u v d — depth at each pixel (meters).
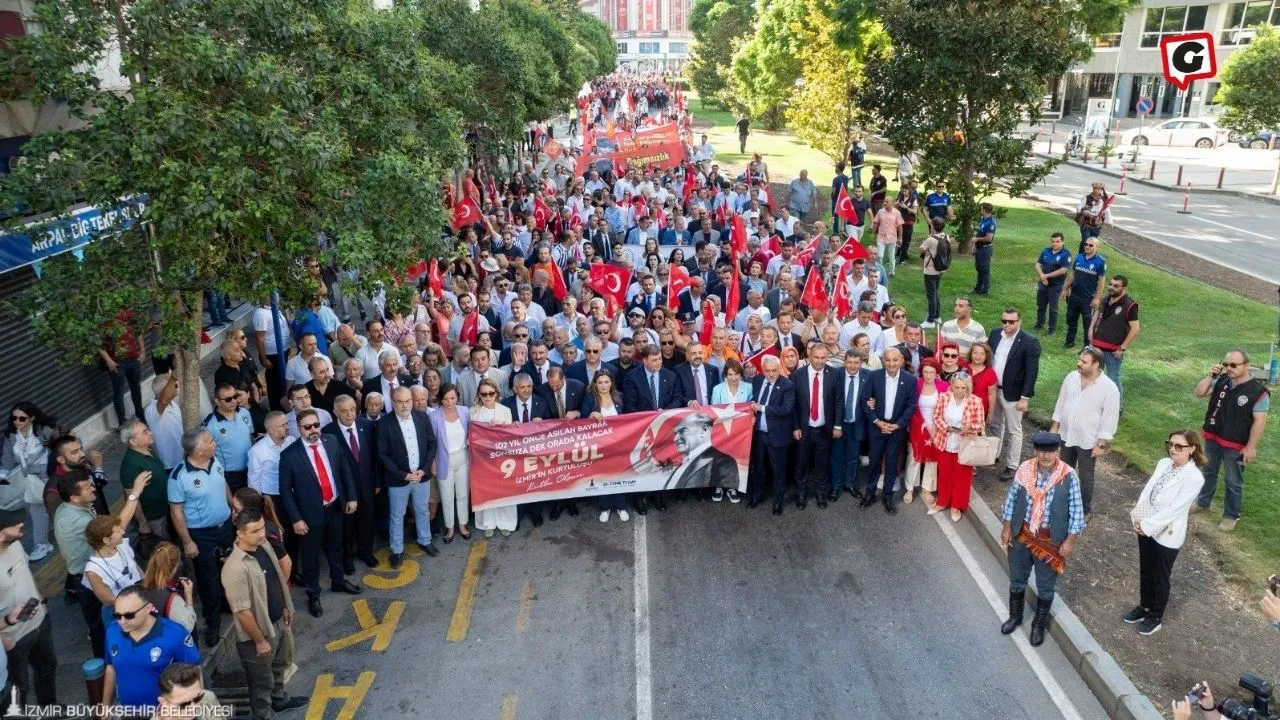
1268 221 28.06
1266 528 9.61
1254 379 9.42
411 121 11.59
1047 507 7.71
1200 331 16.20
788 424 10.45
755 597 8.94
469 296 13.08
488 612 8.80
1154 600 7.95
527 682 7.75
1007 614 8.58
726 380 10.64
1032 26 20.25
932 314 16.88
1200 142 48.78
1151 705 6.99
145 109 7.79
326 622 8.67
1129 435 11.91
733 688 7.61
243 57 8.12
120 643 6.02
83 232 10.76
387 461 9.28
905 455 11.05
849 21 24.36
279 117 7.88
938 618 8.53
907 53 21.52
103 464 12.38
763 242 17.56
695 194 25.27
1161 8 58.97
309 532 8.61
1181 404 12.81
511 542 10.18
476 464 10.01
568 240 18.33
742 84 55.16
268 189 8.20
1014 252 22.67
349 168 9.39
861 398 10.40
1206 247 24.09
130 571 7.05
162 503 8.51
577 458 10.23
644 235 20.67
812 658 7.98
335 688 7.68
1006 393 10.81
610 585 9.23
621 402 10.98
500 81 21.97
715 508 10.87
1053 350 15.11
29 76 8.48
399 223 8.95
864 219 22.70
